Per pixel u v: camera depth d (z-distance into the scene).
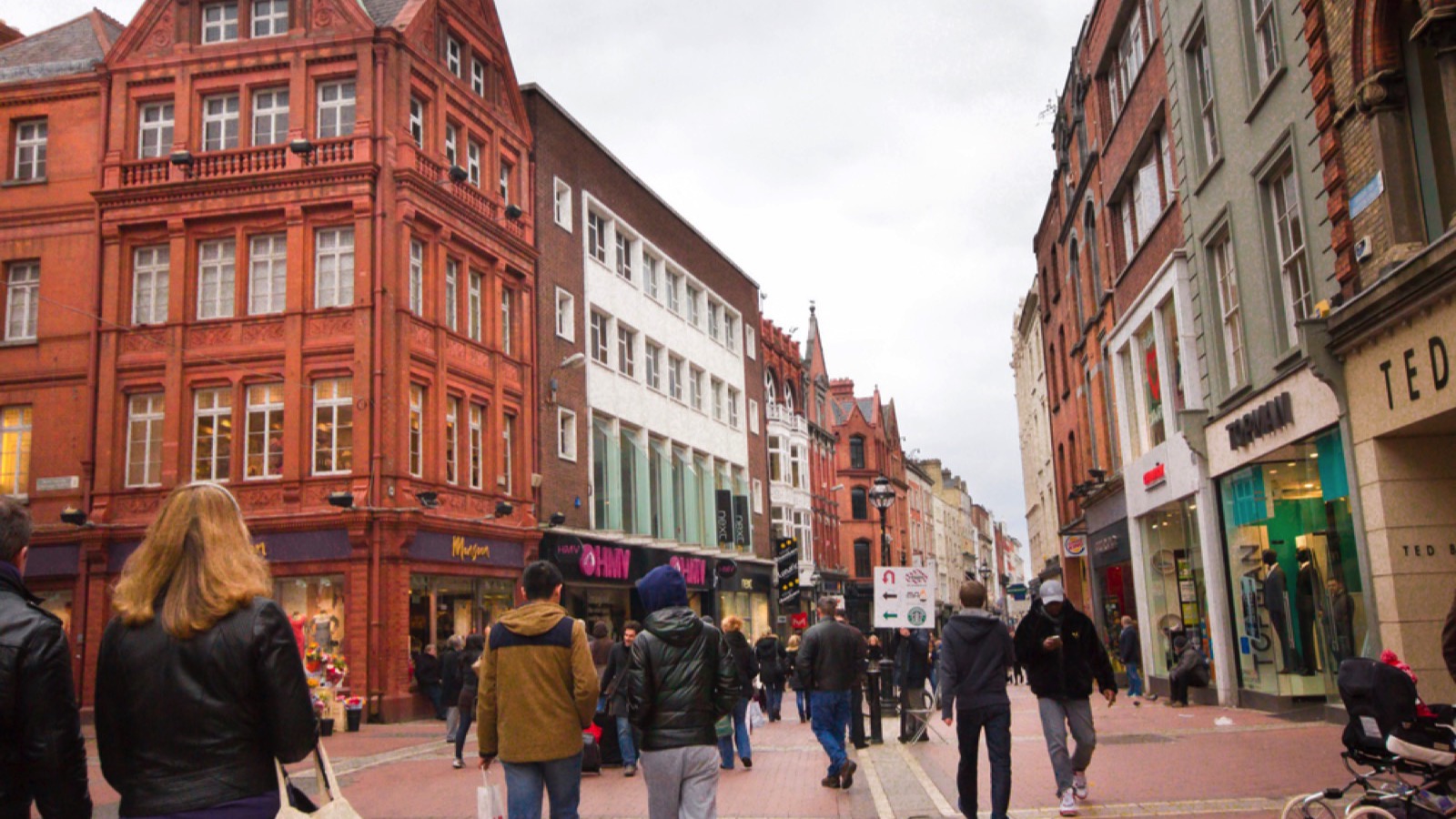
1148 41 22.14
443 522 25.64
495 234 29.59
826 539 64.94
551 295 32.84
